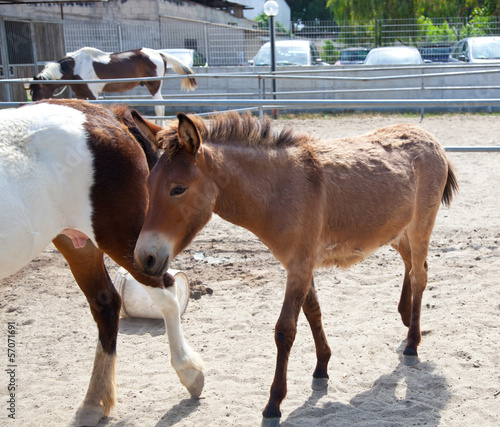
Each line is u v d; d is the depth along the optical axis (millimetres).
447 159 4078
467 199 7645
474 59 16250
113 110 3523
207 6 26172
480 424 3012
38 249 3068
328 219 3338
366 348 3965
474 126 12992
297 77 9891
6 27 14750
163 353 4051
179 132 2736
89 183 3164
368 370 3668
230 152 3047
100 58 12672
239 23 29453
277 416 3051
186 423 3174
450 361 3701
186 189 2781
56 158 3074
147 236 2727
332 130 12578
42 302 4965
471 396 3287
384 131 4043
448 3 22609
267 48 18250
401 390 3410
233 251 6172
